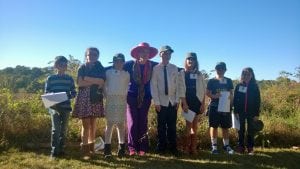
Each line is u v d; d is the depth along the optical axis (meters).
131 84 3.69
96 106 3.45
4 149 3.60
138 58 3.73
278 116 5.93
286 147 4.51
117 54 3.51
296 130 4.82
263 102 6.52
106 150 3.51
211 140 4.04
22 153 3.54
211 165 3.47
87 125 3.47
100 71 3.48
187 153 3.79
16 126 3.94
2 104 4.09
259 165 3.58
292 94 7.19
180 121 4.29
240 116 3.97
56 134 3.45
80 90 3.46
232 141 4.42
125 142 3.85
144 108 3.71
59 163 3.27
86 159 3.42
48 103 3.30
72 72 4.69
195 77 3.76
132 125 3.68
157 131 3.93
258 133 4.56
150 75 3.68
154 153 3.77
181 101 3.76
